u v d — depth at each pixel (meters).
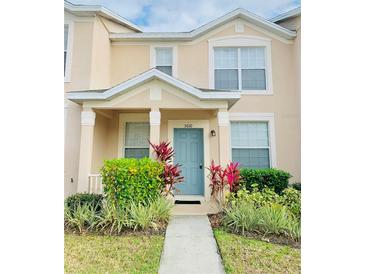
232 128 9.64
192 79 9.96
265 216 5.58
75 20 9.06
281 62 9.88
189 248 4.86
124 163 6.50
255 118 9.57
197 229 5.81
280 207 5.93
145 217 5.71
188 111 9.45
